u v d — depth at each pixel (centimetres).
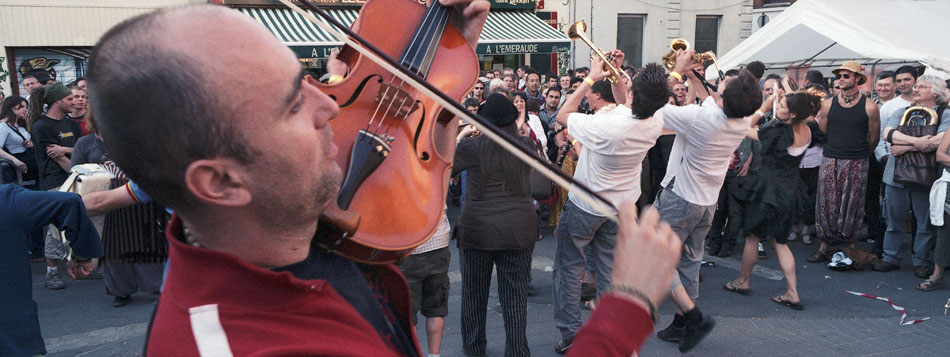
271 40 70
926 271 566
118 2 1287
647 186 529
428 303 371
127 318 477
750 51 946
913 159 552
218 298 69
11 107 643
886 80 670
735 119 381
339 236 91
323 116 75
